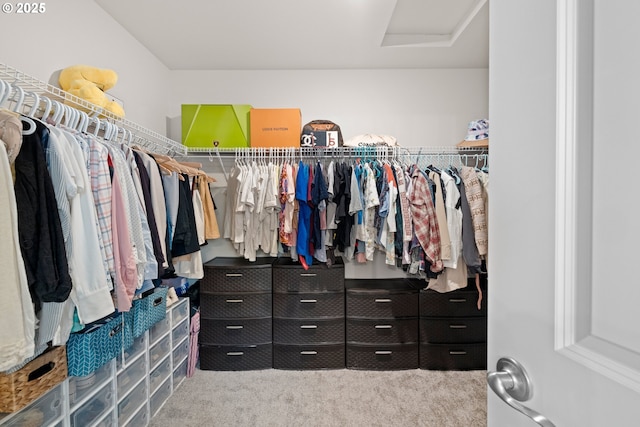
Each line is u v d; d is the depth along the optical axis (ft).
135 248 4.23
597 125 1.14
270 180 7.07
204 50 7.36
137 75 6.90
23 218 2.79
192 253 6.01
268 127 7.45
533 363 1.40
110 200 3.82
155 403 5.72
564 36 1.22
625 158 1.05
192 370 7.00
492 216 1.67
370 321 7.26
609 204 1.10
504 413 1.59
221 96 8.34
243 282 7.27
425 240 6.61
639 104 1.01
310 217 7.07
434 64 8.21
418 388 6.53
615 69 1.08
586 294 1.17
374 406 5.94
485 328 7.22
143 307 5.11
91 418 4.25
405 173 7.11
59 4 4.90
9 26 4.17
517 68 1.49
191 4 5.67
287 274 7.29
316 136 7.45
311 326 7.27
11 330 2.56
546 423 1.22
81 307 3.32
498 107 1.62
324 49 7.35
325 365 7.28
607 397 1.07
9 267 2.58
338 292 7.30
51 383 3.59
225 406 5.92
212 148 7.44
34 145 2.95
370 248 7.06
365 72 8.41
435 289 7.03
